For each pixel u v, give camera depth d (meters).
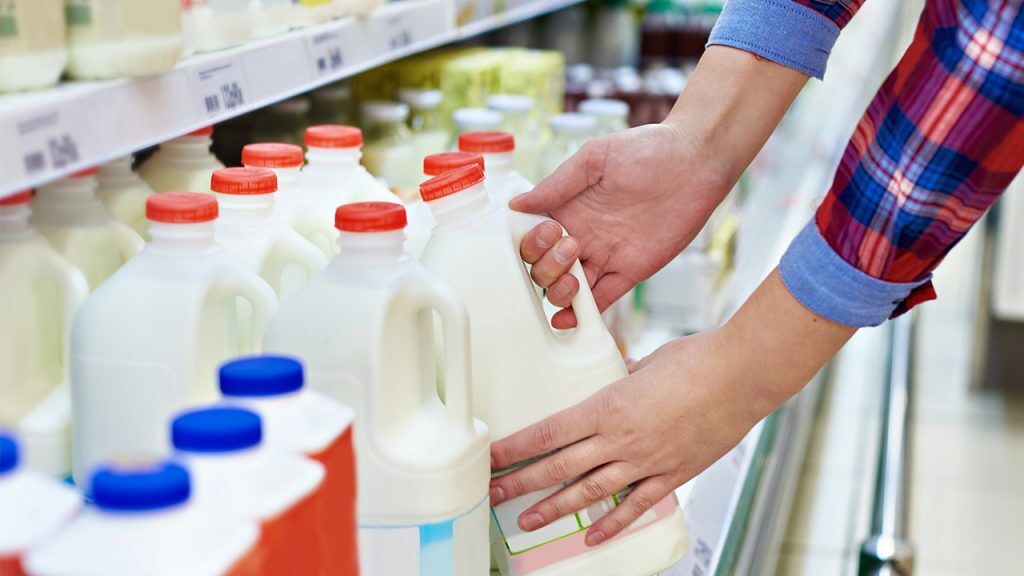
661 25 3.34
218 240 1.11
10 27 0.84
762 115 1.43
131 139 0.93
